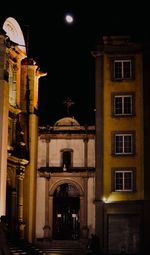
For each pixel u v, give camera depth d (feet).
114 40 182.09
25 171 189.88
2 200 162.81
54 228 200.03
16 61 186.09
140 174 173.58
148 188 171.73
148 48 179.83
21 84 192.03
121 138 177.17
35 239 193.36
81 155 200.23
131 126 176.96
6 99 167.94
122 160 175.22
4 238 113.70
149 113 176.14
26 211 187.52
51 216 196.95
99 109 179.52
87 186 197.88
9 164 179.01
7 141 169.27
